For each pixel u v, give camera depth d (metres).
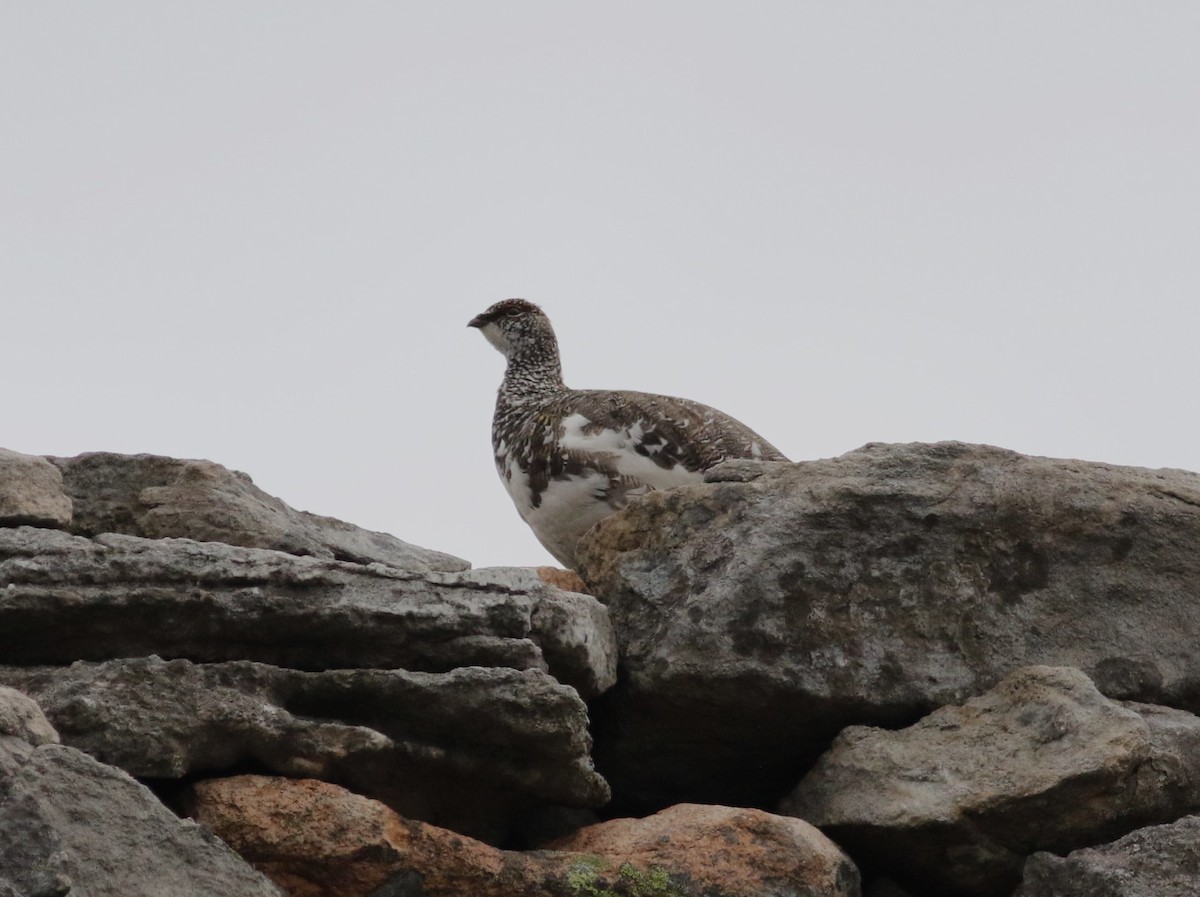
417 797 10.80
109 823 9.05
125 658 10.40
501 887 10.11
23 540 10.64
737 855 10.55
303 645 10.74
